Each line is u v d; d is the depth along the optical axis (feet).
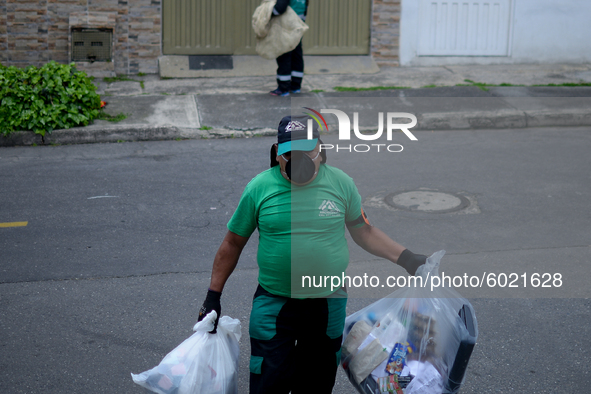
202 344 9.25
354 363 9.43
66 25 37.06
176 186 22.72
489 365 12.01
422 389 9.11
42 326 13.43
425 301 9.34
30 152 27.25
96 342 12.86
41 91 28.68
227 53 38.73
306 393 9.46
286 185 8.75
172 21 37.88
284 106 32.63
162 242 17.89
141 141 29.19
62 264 16.39
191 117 31.04
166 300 14.65
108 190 22.20
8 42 36.83
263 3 32.32
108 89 34.86
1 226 18.84
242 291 15.10
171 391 9.02
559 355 12.37
